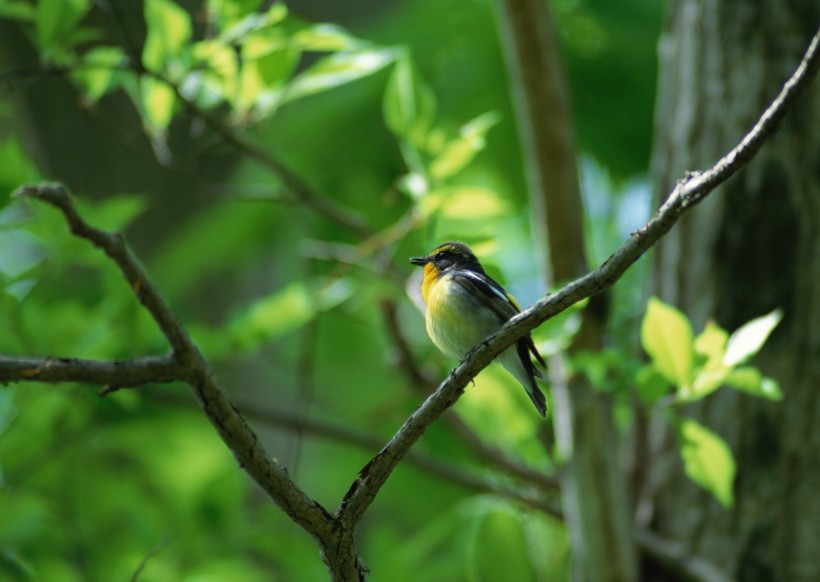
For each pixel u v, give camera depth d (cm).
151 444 1298
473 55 1366
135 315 1052
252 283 1608
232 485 1177
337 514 542
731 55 955
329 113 1354
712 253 945
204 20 935
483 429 1181
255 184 1356
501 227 1612
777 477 912
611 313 1173
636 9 1366
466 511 1164
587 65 1348
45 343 1037
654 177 1018
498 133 1352
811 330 914
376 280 1135
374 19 1508
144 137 1411
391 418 1326
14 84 927
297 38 929
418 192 1029
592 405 938
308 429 1140
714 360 775
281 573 1388
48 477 1230
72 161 1412
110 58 971
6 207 1016
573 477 949
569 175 964
